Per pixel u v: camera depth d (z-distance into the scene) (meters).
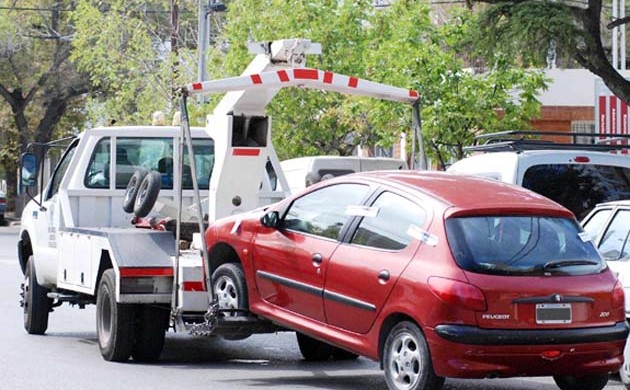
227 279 25.61
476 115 49.00
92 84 121.88
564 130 67.38
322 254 23.28
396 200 22.58
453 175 23.78
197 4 88.75
